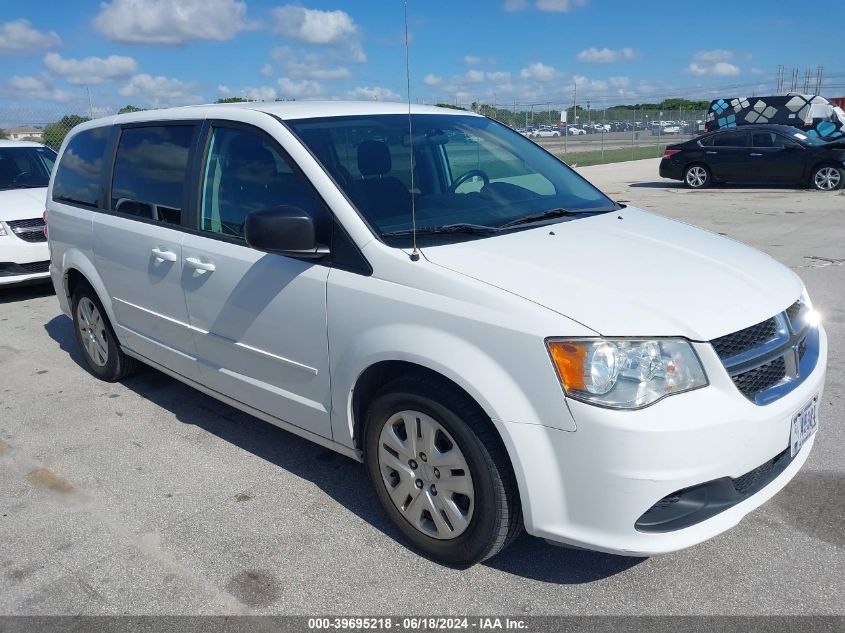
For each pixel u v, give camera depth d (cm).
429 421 276
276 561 298
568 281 261
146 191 414
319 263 307
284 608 270
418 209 318
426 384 271
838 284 724
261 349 340
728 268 293
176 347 404
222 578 288
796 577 276
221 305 354
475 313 255
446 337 261
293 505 340
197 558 302
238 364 359
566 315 243
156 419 444
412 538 298
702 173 1764
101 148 466
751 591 269
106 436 422
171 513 337
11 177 860
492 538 267
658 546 241
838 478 344
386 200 314
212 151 369
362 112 369
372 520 325
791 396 263
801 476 347
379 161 335
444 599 271
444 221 315
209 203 366
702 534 245
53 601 278
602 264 279
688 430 232
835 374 476
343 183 310
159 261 391
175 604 274
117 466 385
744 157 1694
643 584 275
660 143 3647
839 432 391
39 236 752
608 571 284
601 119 3297
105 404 471
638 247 305
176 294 384
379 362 286
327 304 300
